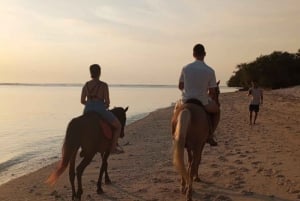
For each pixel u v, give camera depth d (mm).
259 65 82125
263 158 11547
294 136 16141
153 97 98750
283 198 7922
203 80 7852
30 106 57375
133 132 20719
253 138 15828
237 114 27938
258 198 7969
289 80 78875
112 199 8336
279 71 78875
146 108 49500
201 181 9289
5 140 21234
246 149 13211
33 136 23000
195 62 8055
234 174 9773
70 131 7758
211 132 7887
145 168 11352
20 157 15961
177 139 7004
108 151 8758
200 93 7883
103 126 8219
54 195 8961
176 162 6941
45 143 20031
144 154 13742
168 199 8133
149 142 16797
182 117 7160
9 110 47844
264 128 19219
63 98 93000
